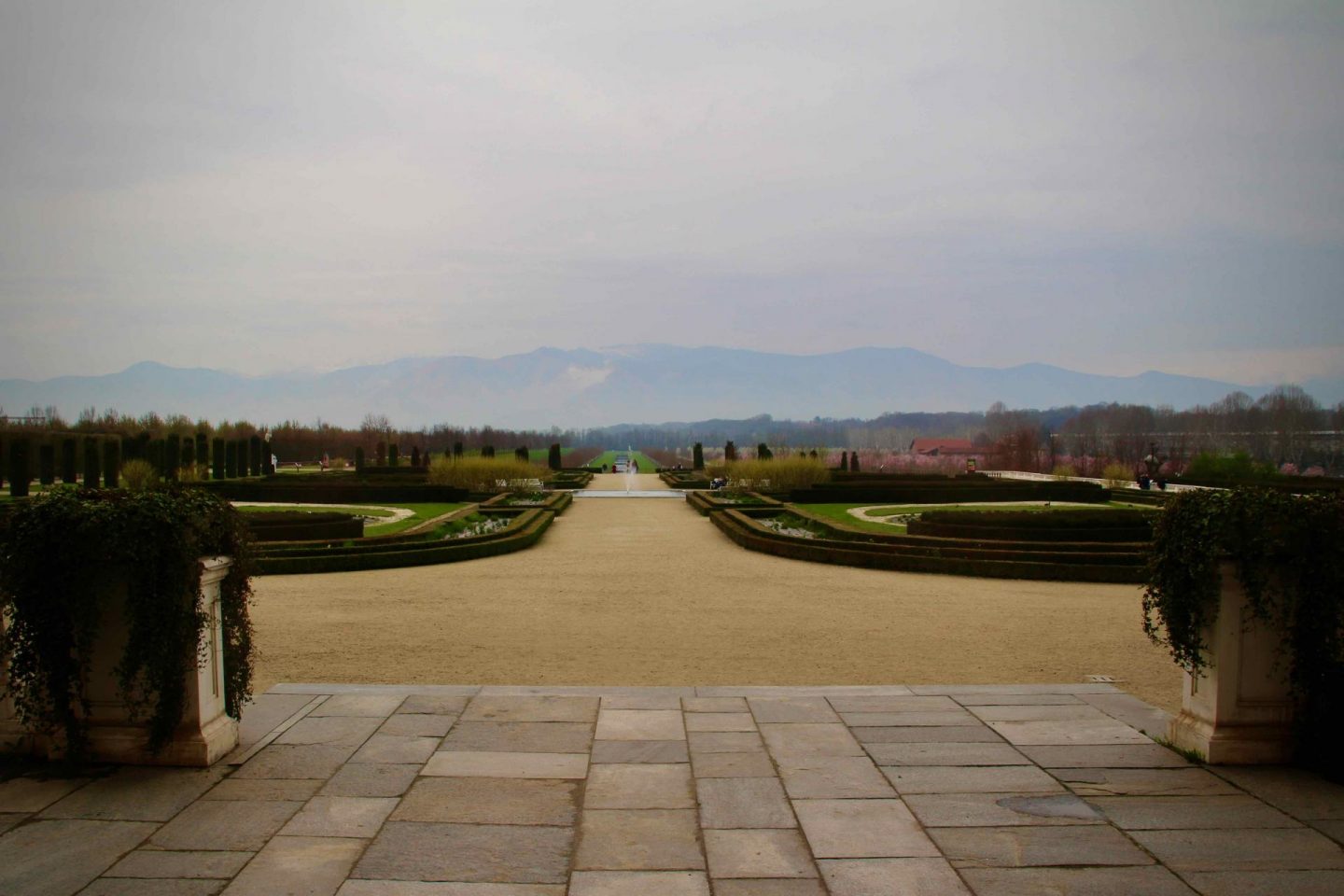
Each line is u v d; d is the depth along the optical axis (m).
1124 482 50.47
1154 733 7.43
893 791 6.17
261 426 91.50
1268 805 5.95
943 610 14.60
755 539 22.91
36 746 6.65
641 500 43.22
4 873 4.92
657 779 6.35
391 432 111.12
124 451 46.50
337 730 7.36
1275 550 6.30
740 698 8.38
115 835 5.39
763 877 4.92
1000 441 99.44
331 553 19.97
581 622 13.47
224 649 6.94
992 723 7.66
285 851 5.20
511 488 42.16
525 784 6.24
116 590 6.31
